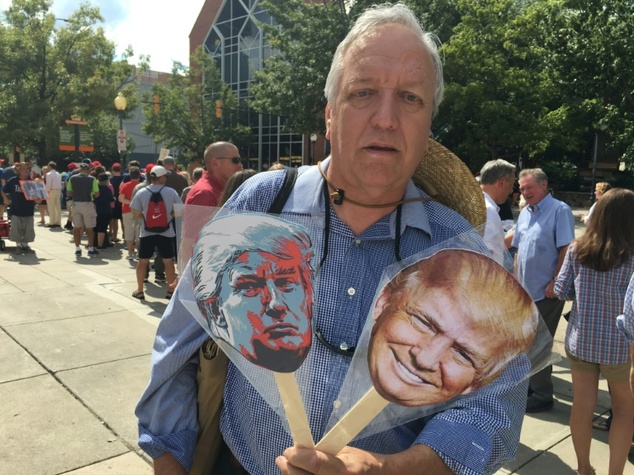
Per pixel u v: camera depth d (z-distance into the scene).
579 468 2.94
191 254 1.23
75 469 2.81
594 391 2.93
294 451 0.98
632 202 2.76
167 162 7.99
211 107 37.72
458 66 20.47
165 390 1.28
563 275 3.01
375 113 1.12
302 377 1.15
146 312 5.75
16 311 5.64
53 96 28.77
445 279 1.03
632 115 20.86
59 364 4.18
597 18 21.14
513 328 1.02
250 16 39.84
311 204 1.29
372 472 0.96
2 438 3.07
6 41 27.25
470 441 1.03
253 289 1.07
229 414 1.29
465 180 1.42
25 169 9.61
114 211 11.05
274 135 38.75
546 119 20.77
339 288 1.21
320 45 23.73
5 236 9.68
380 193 1.19
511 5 22.34
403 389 1.02
